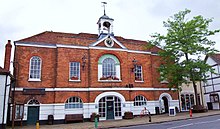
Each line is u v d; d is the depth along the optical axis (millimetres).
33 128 17031
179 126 13930
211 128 12180
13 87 19969
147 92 24875
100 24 26875
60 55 22000
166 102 26609
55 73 21844
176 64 24344
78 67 22609
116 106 23062
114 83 23203
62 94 21203
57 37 22391
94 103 21953
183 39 24078
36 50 21750
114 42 24500
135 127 15391
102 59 23484
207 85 32125
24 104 20016
